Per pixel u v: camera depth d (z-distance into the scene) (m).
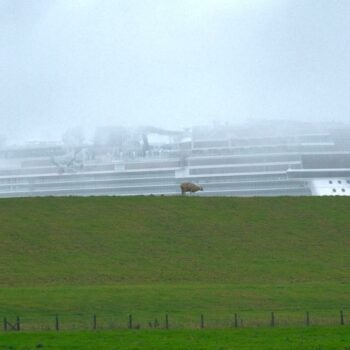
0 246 193.75
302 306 139.00
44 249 192.62
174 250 193.75
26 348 95.50
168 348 94.88
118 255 189.25
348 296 148.50
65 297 145.12
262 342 99.31
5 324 115.12
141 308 136.00
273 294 149.88
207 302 141.75
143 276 172.88
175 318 126.06
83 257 187.62
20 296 146.12
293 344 97.50
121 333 107.06
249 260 186.75
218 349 94.19
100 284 164.50
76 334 106.00
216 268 180.00
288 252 192.88
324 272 176.88
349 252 193.38
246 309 135.88
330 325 115.94
